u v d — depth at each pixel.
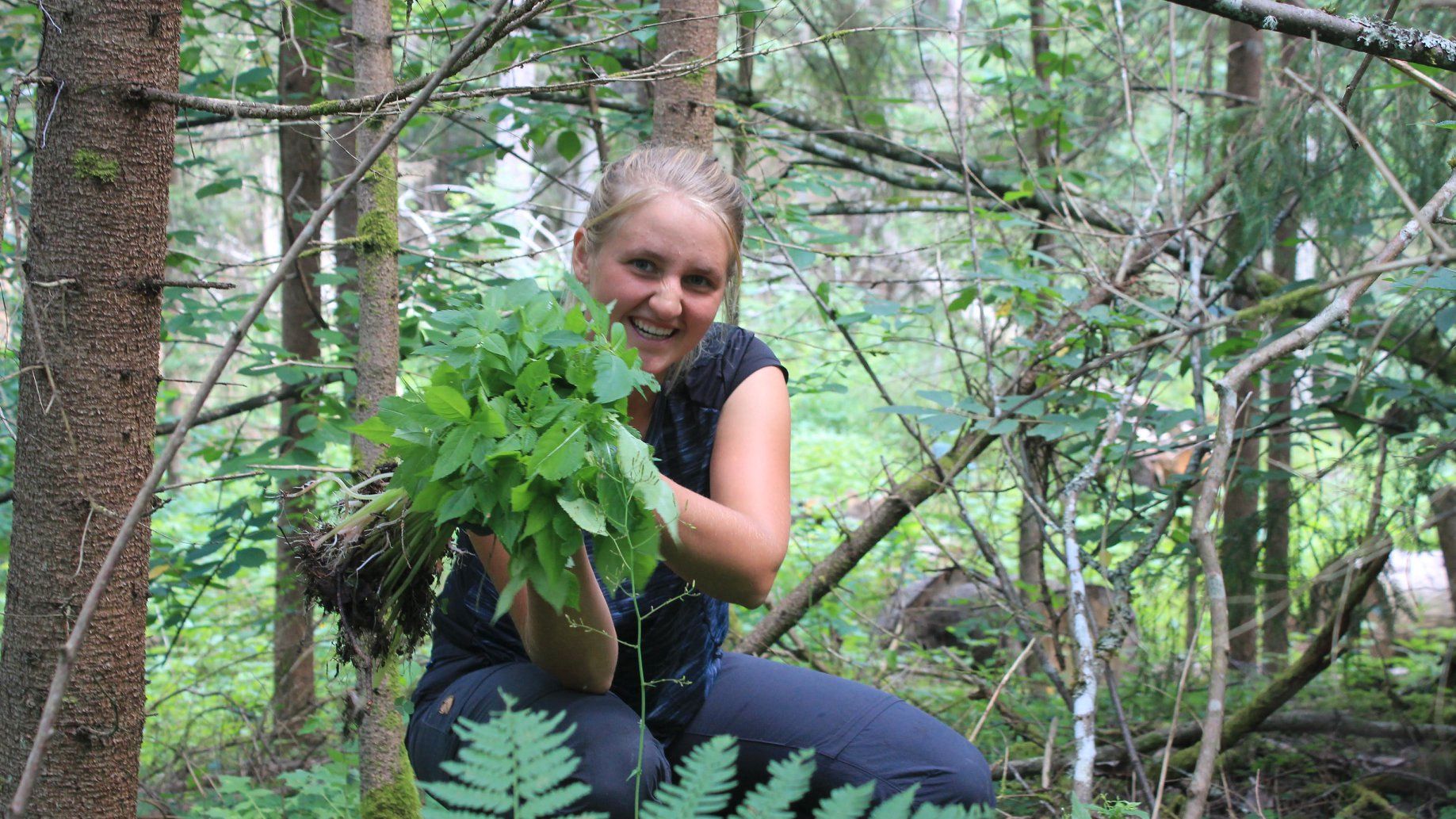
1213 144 4.13
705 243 1.70
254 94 3.36
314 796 2.49
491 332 1.35
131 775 1.69
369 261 2.31
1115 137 5.61
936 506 6.07
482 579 1.94
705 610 1.93
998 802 2.62
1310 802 2.98
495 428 1.28
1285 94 3.54
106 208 1.60
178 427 1.28
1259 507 4.22
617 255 1.71
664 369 1.80
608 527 1.35
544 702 1.75
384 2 2.30
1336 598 3.25
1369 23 2.08
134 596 1.67
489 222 3.41
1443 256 1.54
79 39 1.58
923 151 4.48
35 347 1.60
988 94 4.38
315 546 1.60
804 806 1.93
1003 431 2.92
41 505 1.61
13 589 1.64
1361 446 3.39
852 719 1.92
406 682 2.25
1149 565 3.70
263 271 6.76
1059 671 3.41
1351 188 3.29
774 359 1.93
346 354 3.38
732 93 4.15
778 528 1.73
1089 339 3.18
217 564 3.02
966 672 3.41
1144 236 3.44
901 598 5.00
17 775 1.62
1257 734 3.28
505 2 1.47
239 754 3.51
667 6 2.84
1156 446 3.06
